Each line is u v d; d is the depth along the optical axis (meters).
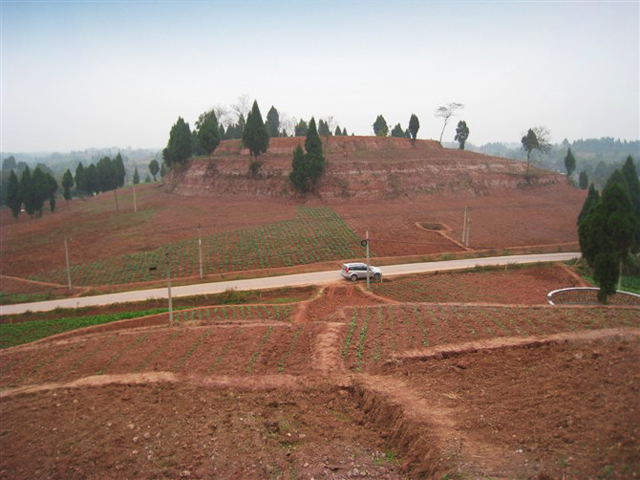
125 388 17.91
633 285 38.28
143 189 89.88
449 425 13.65
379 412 15.36
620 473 10.50
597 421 12.74
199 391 17.33
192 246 47.97
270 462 13.02
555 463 11.34
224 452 13.53
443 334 21.16
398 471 12.76
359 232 51.81
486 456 12.03
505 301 31.66
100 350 22.02
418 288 35.25
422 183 70.88
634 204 48.03
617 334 19.03
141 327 26.70
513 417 13.75
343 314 25.89
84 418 15.85
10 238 58.41
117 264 44.06
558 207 68.44
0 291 39.72
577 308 24.52
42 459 13.79
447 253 46.81
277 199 66.38
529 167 86.38
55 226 62.84
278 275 39.78
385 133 100.75
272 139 85.00
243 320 26.66
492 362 17.88
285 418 15.37
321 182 67.62
